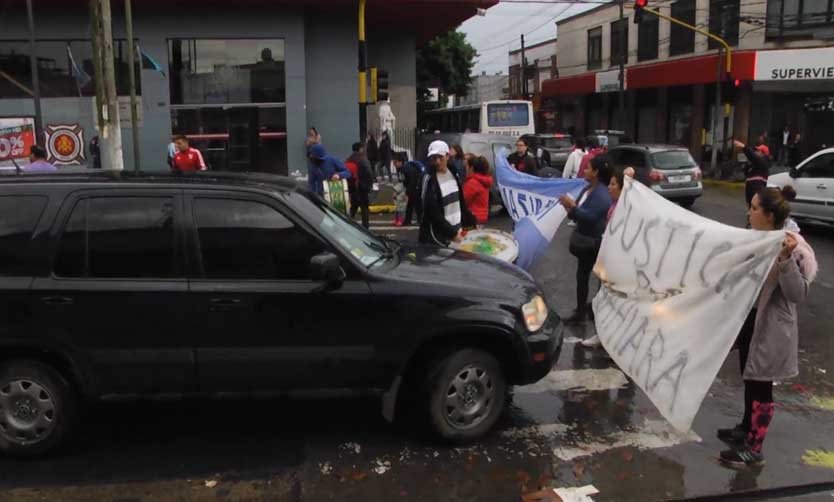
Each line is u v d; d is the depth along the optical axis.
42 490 4.24
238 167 20.12
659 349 4.88
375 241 5.34
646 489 4.29
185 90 19.66
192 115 19.77
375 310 4.59
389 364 4.64
